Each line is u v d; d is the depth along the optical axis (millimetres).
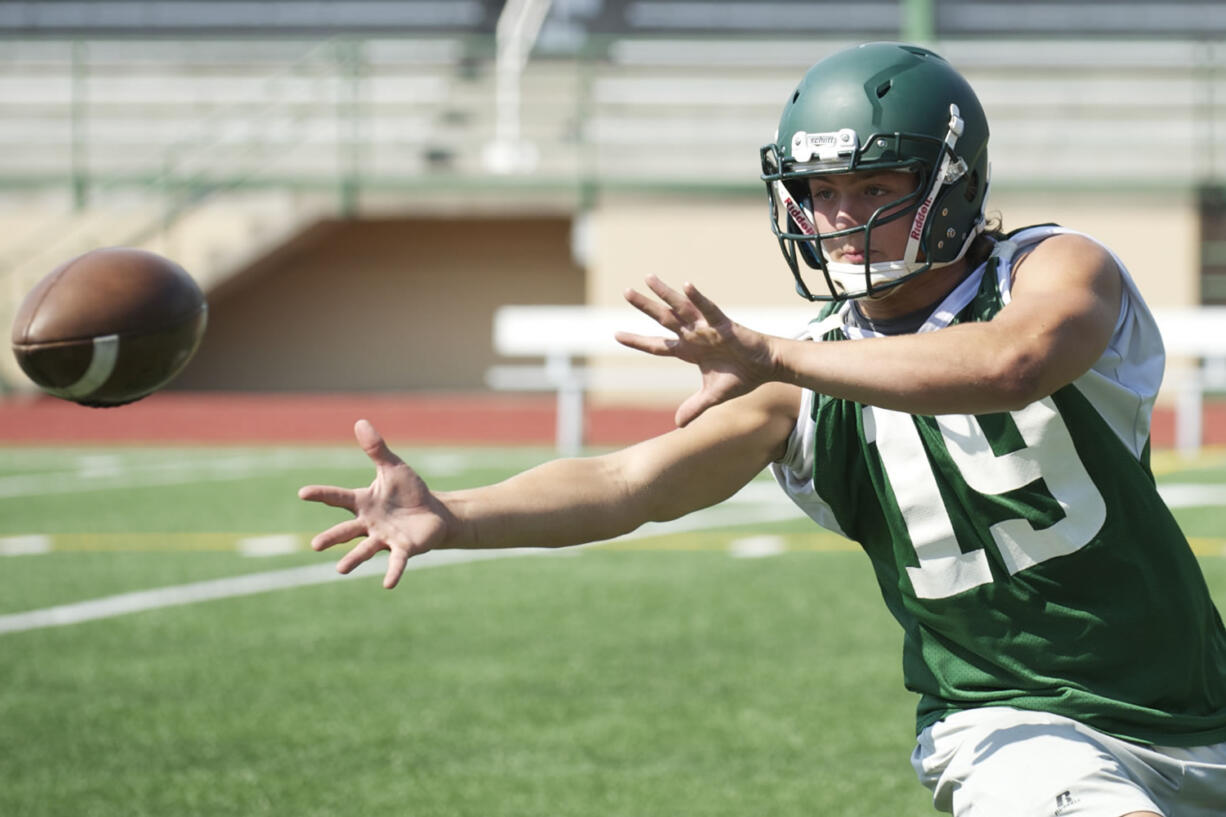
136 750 14859
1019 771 7480
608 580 24156
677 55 67000
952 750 8039
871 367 6633
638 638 19844
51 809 13062
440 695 16953
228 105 67250
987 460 7648
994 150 64188
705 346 6793
